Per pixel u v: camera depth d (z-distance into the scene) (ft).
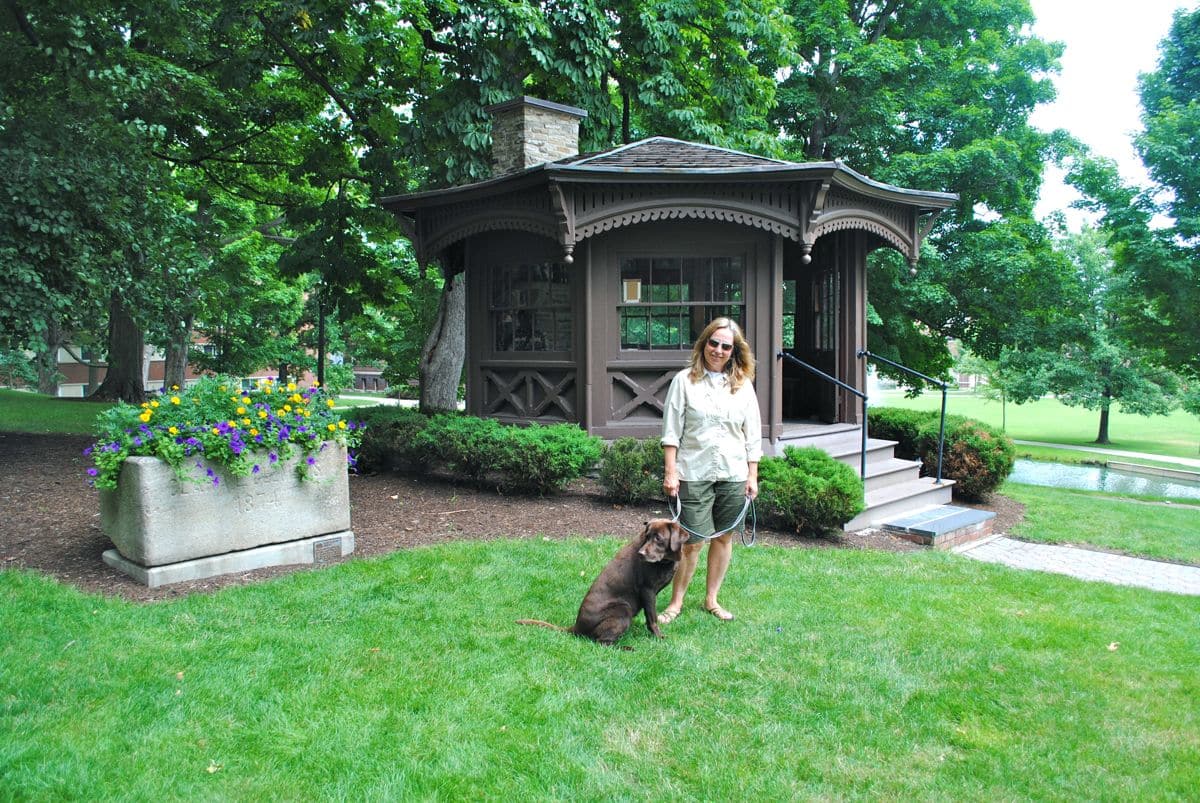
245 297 76.89
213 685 11.51
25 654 12.18
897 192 29.50
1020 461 73.77
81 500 23.91
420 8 37.81
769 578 17.99
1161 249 54.95
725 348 14.56
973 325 65.21
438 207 30.81
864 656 13.44
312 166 46.75
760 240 27.76
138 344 59.06
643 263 27.84
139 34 37.35
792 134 65.26
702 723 11.02
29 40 28.66
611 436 27.78
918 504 27.96
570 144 33.71
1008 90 62.59
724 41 45.57
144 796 8.86
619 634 13.58
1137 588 19.45
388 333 78.02
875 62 57.82
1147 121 58.23
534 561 18.53
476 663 12.55
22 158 26.27
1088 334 65.98
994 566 20.81
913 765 10.13
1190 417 140.26
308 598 15.53
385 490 26.76
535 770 9.68
